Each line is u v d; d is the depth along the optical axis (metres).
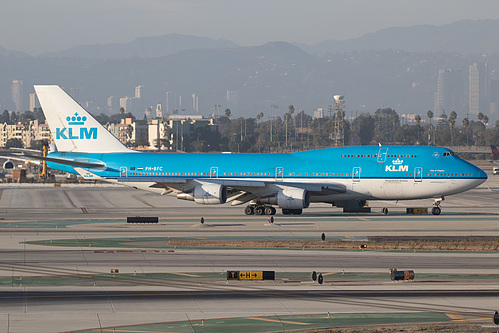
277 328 106.19
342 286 134.88
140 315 113.06
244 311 116.00
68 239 191.38
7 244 181.62
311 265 156.25
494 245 181.88
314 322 109.69
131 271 147.75
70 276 142.12
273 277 139.25
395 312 115.81
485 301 123.00
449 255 170.50
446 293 129.25
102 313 113.94
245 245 181.75
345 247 180.38
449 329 105.25
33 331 103.31
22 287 131.75
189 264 156.12
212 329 105.56
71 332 103.12
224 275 144.50
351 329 105.50
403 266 155.88
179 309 116.94
